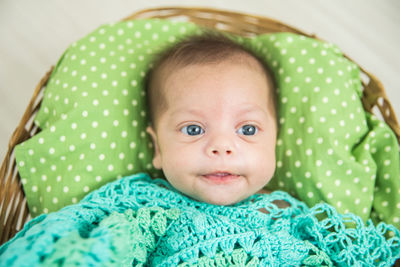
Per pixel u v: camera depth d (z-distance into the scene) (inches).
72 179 39.9
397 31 68.1
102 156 41.1
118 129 42.2
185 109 35.9
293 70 44.2
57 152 40.6
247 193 36.1
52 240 26.4
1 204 39.1
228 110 35.4
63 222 28.7
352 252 34.1
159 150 39.8
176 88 37.0
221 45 39.9
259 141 36.3
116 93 43.0
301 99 43.0
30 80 62.2
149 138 43.8
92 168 40.5
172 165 35.5
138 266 31.0
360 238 34.6
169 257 31.2
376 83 43.6
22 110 60.5
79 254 24.8
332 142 40.8
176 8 49.8
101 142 41.3
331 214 37.8
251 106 36.2
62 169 40.6
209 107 35.4
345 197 40.0
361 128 42.3
